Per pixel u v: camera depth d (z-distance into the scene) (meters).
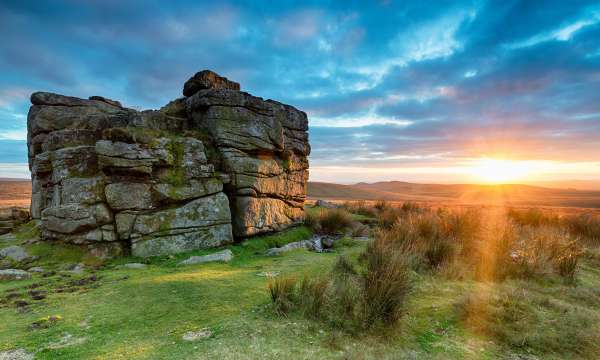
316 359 4.04
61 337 4.61
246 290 6.36
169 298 5.98
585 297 6.62
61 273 8.12
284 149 14.61
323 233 15.41
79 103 14.03
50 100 13.39
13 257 9.08
